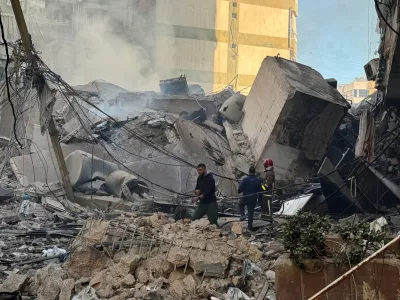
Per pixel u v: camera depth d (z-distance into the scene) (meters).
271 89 20.95
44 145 20.53
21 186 17.58
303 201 16.62
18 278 7.45
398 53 17.39
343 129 23.97
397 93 20.72
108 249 8.19
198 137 21.33
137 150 20.48
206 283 7.45
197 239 8.02
